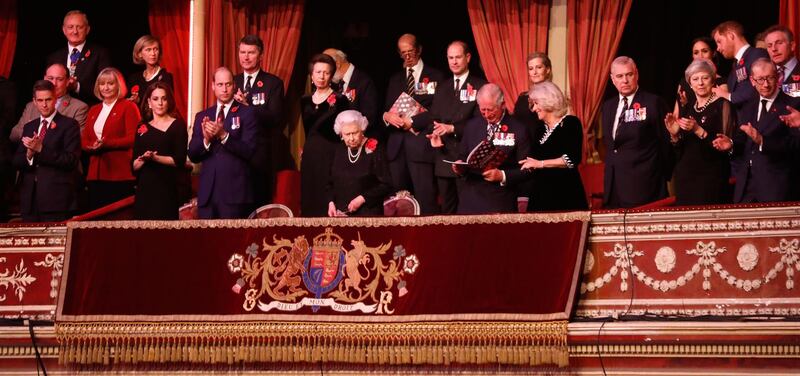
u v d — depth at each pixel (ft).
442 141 69.77
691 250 55.26
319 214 71.20
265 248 59.21
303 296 58.13
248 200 65.10
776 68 59.67
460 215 57.41
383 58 86.22
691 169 58.08
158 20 83.82
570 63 77.00
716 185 57.62
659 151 63.26
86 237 61.05
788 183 57.47
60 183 68.69
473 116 69.36
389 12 86.12
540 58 67.36
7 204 79.20
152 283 59.77
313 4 86.48
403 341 56.85
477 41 78.48
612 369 54.90
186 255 59.88
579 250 55.62
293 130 85.15
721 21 81.92
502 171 58.39
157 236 60.39
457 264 56.80
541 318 55.11
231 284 59.11
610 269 56.24
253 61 72.84
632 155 63.05
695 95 63.67
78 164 70.54
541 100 58.39
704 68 58.75
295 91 85.51
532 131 66.44
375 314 57.16
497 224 56.90
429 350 56.49
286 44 81.97
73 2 88.89
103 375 59.72
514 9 78.23
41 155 68.44
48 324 60.80
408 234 57.93
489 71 78.18
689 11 82.33
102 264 60.44
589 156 76.02
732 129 58.03
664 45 82.53
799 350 52.34
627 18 77.56
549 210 57.72
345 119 63.05
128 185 71.26
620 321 54.75
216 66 81.00
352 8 86.48
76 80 77.20
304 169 71.72
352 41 86.48
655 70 82.58
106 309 59.67
